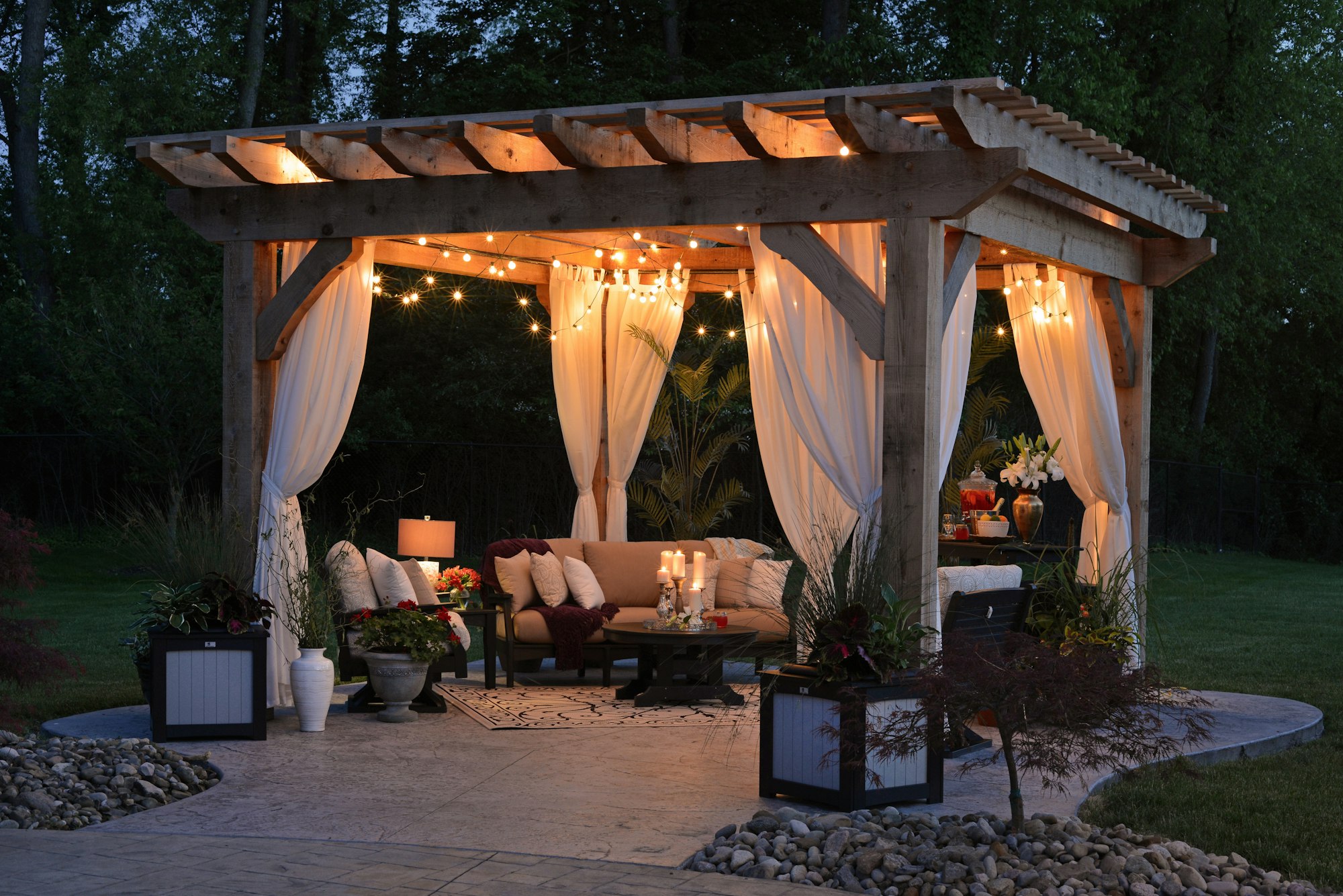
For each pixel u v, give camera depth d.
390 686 7.91
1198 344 27.89
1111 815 6.12
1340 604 16.94
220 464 18.61
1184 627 14.21
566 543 10.36
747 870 4.83
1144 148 21.42
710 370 13.52
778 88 18.64
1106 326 9.50
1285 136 23.03
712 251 11.17
